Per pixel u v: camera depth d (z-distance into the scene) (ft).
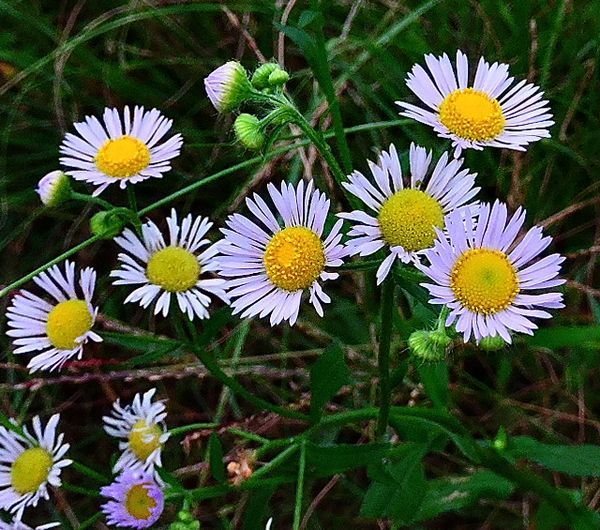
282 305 0.35
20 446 0.39
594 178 0.52
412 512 0.38
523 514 0.49
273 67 0.35
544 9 0.55
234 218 0.36
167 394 0.55
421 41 0.55
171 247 0.40
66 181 0.40
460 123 0.36
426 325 0.40
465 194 0.35
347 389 0.51
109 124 0.42
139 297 0.38
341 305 0.54
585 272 0.52
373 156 0.55
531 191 0.53
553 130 0.54
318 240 0.36
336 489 0.52
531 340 0.44
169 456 0.53
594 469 0.39
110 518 0.34
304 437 0.37
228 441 0.53
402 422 0.39
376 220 0.35
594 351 0.50
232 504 0.51
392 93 0.54
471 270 0.32
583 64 0.53
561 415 0.50
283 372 0.51
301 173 0.55
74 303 0.41
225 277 0.40
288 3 0.53
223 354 0.53
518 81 0.53
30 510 0.53
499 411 0.51
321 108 0.53
